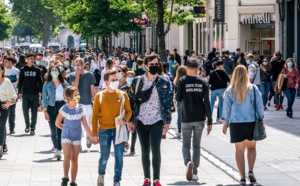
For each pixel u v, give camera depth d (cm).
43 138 2975
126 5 5875
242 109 1897
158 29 5191
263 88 4059
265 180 1944
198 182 1945
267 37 6675
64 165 1861
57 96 2495
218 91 3447
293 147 2602
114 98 1808
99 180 1839
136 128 1817
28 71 3086
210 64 5812
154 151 1802
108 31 8550
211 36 7538
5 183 1933
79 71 2542
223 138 2878
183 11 5769
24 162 2322
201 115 1966
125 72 2622
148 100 1797
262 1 6606
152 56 1792
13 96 2444
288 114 3681
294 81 3659
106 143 1812
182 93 1970
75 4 8988
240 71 1903
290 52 5481
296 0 5147
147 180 1831
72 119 1861
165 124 1811
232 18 6856
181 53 9025
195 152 1981
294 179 1955
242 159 1906
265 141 2772
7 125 3497
